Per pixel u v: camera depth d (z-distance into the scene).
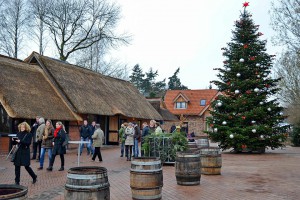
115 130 27.09
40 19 35.94
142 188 7.56
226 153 21.69
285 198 8.18
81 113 21.59
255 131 20.06
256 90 21.02
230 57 22.88
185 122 47.00
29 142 9.31
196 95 49.22
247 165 14.78
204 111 45.84
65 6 35.97
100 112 23.33
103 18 37.44
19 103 17.19
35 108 18.05
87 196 5.55
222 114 21.53
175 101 48.12
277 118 21.33
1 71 18.19
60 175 11.27
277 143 21.06
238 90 21.88
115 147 25.11
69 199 5.64
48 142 12.39
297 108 28.97
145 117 30.50
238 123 21.31
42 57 22.97
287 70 28.03
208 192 8.84
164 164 14.77
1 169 12.40
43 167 13.02
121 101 28.64
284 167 14.07
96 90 26.12
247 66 21.97
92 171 5.93
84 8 36.59
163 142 14.70
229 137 20.66
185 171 9.62
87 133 18.20
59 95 21.52
